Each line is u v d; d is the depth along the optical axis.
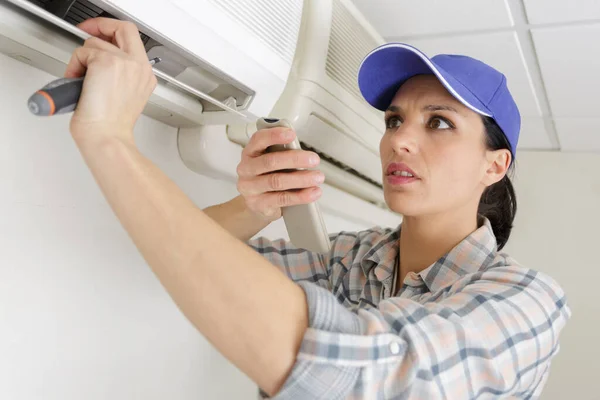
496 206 1.12
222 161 1.06
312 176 0.70
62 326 0.78
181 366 1.03
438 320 0.60
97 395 0.84
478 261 0.90
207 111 0.89
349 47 1.22
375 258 1.01
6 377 0.70
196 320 0.51
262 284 0.52
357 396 0.53
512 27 1.36
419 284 0.93
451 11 1.30
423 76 0.93
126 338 0.90
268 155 0.70
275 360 0.51
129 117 0.55
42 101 0.48
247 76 0.79
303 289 0.55
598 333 2.29
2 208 0.69
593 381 2.26
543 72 1.59
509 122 0.95
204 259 0.50
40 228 0.75
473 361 0.61
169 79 0.70
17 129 0.72
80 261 0.81
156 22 0.63
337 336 0.51
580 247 2.38
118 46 0.58
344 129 1.25
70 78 0.52
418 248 0.96
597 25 1.29
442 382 0.56
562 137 2.23
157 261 0.51
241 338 0.50
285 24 0.84
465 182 0.90
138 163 0.52
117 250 0.88
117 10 0.59
